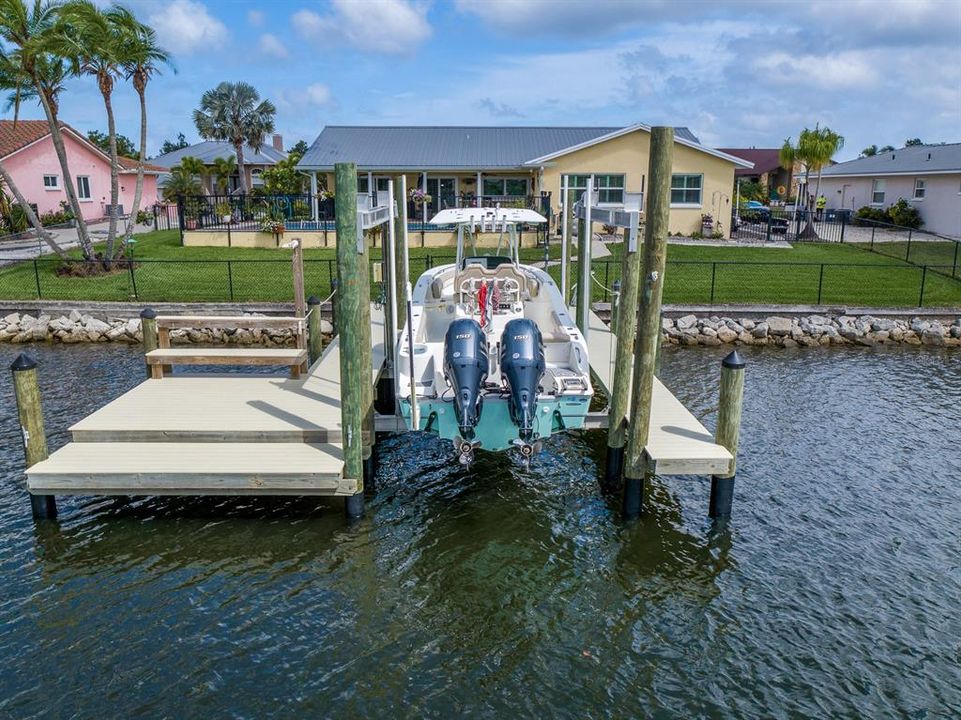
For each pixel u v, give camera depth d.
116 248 25.27
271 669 5.79
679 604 6.68
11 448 9.78
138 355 15.25
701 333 16.64
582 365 8.44
